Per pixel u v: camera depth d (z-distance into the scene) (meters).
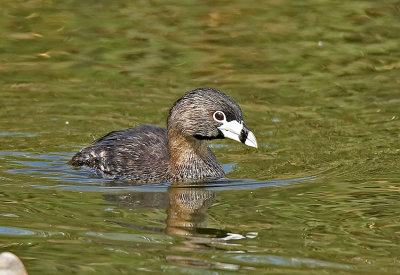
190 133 13.23
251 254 9.35
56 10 22.39
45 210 11.12
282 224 10.48
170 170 13.37
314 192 12.13
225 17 22.33
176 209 11.30
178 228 10.33
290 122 16.05
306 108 16.81
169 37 20.91
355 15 22.36
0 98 17.19
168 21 21.94
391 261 9.12
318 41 20.75
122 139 14.09
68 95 17.50
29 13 22.14
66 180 12.99
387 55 19.86
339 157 14.12
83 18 21.94
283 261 9.13
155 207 11.45
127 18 22.05
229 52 20.06
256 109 16.72
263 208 11.30
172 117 13.46
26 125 15.84
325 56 19.84
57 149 14.73
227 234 10.10
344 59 19.66
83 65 19.23
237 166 13.95
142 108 16.81
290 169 13.62
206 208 11.36
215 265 9.02
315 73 18.86
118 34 20.98
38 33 20.91
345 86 18.05
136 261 9.14
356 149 14.52
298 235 10.04
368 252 9.42
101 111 16.66
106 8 22.78
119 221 10.65
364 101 17.16
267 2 23.31
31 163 13.89
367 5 23.02
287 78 18.56
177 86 18.03
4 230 10.16
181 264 9.05
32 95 17.45
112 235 10.03
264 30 21.45
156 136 14.27
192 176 13.25
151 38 20.81
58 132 15.56
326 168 13.55
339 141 14.99
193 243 9.75
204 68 19.11
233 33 21.22
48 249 9.48
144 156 13.68
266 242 9.77
